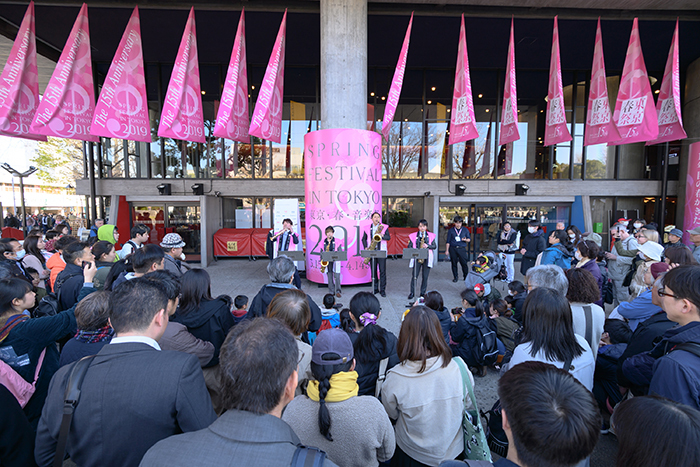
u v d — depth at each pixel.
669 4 8.23
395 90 7.34
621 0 8.12
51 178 24.59
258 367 0.95
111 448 1.17
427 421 1.69
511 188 12.60
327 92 7.39
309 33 10.13
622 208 12.80
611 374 2.79
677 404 0.96
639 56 7.64
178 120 7.02
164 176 12.59
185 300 2.45
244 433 0.91
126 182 12.29
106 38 10.11
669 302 1.80
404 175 12.82
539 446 0.85
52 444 1.24
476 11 8.72
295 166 12.92
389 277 8.85
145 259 3.00
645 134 7.59
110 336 2.00
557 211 12.34
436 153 12.81
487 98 12.69
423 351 1.72
